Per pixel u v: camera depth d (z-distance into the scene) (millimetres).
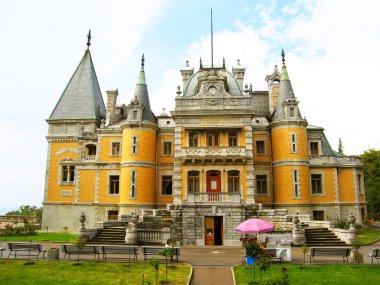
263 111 46531
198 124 38094
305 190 38188
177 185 36906
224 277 16656
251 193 36094
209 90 39000
